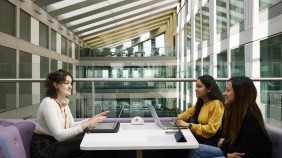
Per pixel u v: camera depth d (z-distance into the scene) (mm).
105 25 27406
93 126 2777
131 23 30594
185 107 4043
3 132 2211
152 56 21469
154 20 32625
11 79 4117
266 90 4312
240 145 2291
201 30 17750
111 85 4105
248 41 10203
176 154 3066
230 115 2510
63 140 2604
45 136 2670
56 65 4855
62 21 21281
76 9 18812
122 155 3428
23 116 4250
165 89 4055
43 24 17844
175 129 2783
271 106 4352
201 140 2963
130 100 4043
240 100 2338
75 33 27031
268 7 8633
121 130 2738
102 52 21750
